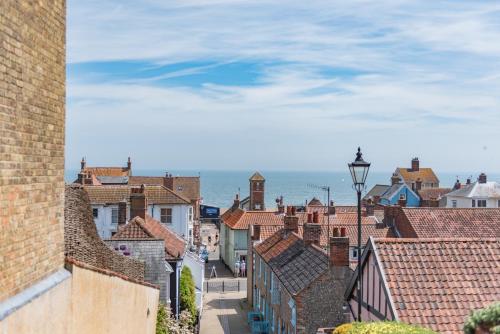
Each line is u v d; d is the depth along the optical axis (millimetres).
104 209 49750
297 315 26172
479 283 16172
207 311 42500
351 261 30922
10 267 7859
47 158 9289
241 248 57250
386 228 44469
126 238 26641
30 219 8578
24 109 8305
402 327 12594
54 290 9312
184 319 26891
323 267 27312
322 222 48844
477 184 72688
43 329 8828
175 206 53250
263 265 37969
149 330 18109
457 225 41594
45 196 9219
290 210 39438
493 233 41156
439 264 16672
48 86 9312
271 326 34219
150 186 54281
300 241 35125
